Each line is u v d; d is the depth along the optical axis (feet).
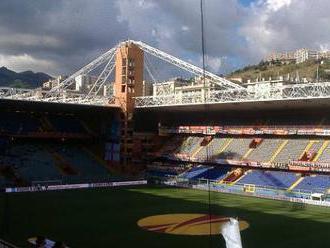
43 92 361.30
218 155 320.29
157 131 367.45
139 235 174.91
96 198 256.11
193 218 205.16
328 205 236.02
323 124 296.71
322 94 261.03
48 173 311.88
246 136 332.80
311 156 279.69
